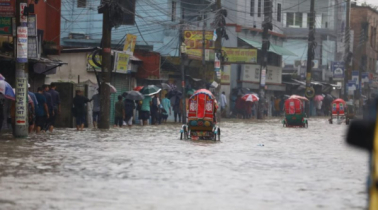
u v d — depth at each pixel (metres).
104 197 13.38
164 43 72.25
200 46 66.00
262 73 79.44
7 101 39.88
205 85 65.94
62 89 44.41
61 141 29.61
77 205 12.35
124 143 29.23
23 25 30.53
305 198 13.85
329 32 117.12
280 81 97.56
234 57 75.00
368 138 7.08
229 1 89.75
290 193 14.52
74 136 33.78
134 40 56.00
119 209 12.00
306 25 116.31
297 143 32.38
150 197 13.50
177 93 61.66
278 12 103.31
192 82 70.69
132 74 59.34
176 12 74.12
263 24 79.38
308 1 115.75
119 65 53.97
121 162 20.39
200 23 77.75
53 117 37.31
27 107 31.44
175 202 12.94
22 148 25.14
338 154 25.62
